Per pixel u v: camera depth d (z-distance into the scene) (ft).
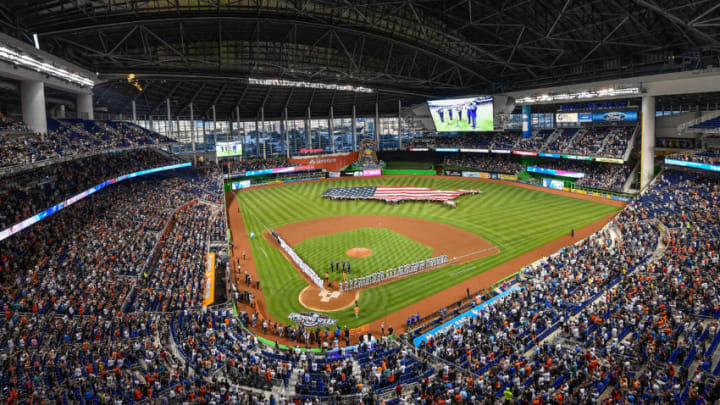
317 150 353.51
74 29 167.02
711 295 92.94
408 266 139.54
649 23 176.35
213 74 239.91
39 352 83.20
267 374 78.69
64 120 193.98
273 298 123.95
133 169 201.57
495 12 190.19
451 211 219.41
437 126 314.96
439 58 261.24
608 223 177.58
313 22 208.44
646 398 62.34
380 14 211.61
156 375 75.10
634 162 239.71
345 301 121.29
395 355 86.38
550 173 267.18
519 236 173.37
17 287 106.73
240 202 260.83
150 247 141.90
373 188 281.74
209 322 101.19
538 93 266.57
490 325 96.07
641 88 214.07
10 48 128.77
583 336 85.56
